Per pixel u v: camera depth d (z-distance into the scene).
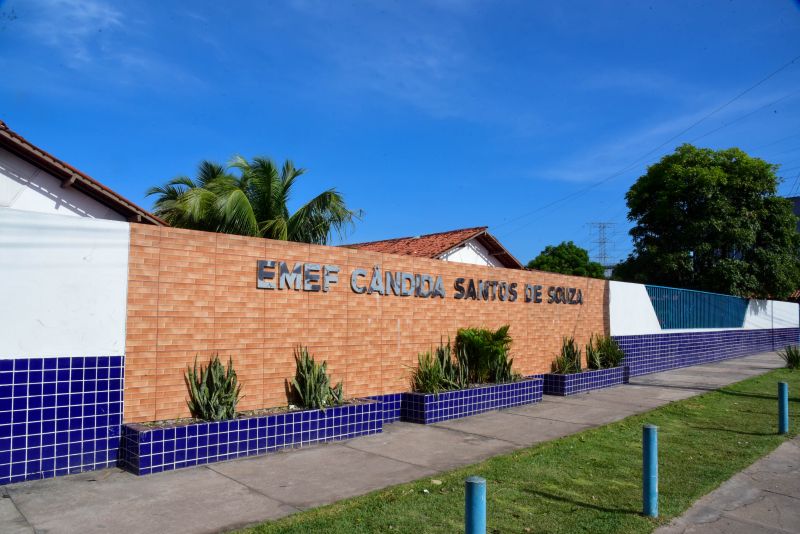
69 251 6.59
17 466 6.15
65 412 6.47
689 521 5.56
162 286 7.36
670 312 19.92
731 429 9.65
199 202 14.90
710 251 27.20
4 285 6.12
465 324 12.00
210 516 5.33
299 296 8.91
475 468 7.04
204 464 7.02
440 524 5.21
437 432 9.24
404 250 22.41
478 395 10.86
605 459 7.63
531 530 5.20
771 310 29.33
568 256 49.34
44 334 6.36
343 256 9.59
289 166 17.47
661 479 6.83
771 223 27.50
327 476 6.67
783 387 9.41
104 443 6.74
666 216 27.69
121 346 6.94
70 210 12.55
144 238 7.22
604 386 14.62
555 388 13.43
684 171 27.12
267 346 8.45
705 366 20.62
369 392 9.91
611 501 6.01
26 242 6.29
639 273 28.86
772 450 8.27
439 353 11.16
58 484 6.15
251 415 7.75
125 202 12.82
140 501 5.70
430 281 11.20
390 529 5.08
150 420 7.18
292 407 8.48
